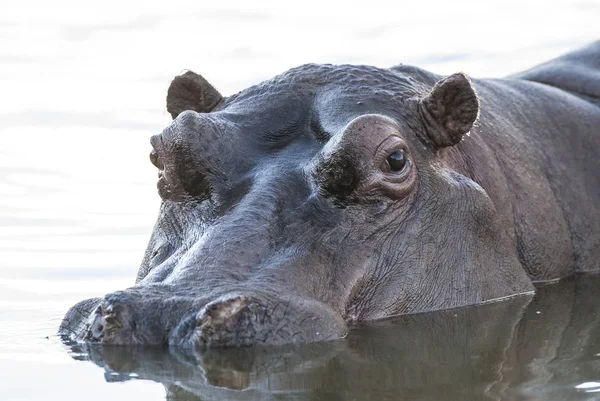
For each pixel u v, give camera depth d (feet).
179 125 40.37
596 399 29.17
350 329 38.06
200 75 48.55
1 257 62.18
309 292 36.63
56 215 74.84
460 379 31.68
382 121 40.65
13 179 85.66
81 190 82.94
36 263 60.49
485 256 44.96
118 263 60.34
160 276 37.32
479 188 45.24
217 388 30.27
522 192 51.13
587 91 64.08
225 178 40.04
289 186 39.52
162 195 42.09
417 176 42.55
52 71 123.13
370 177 39.99
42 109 109.09
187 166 40.04
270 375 31.68
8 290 52.70
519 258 50.34
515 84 59.77
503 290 45.57
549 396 29.58
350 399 29.27
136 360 33.27
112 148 96.12
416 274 41.32
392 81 45.50
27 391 30.58
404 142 41.37
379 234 40.45
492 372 32.60
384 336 37.24
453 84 43.80
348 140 39.55
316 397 29.45
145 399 29.25
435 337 37.52
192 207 40.16
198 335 34.06
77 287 53.52
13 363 34.04
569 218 54.90
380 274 40.16
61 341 37.22
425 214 42.37
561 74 65.77
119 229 70.74
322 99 43.65
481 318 41.09
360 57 118.52
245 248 36.91
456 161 46.21
